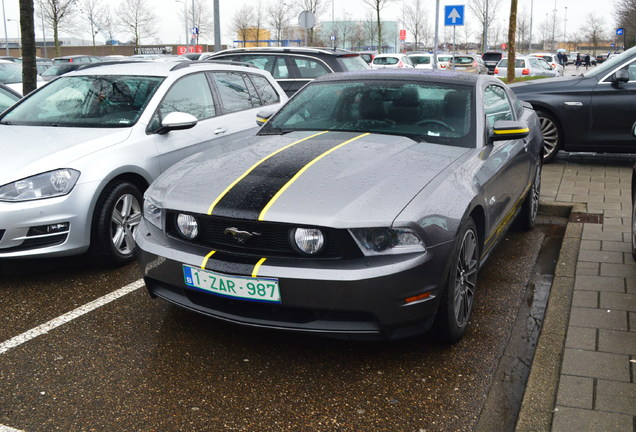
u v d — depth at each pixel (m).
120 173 4.67
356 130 4.21
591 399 2.83
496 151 4.26
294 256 3.12
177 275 3.33
